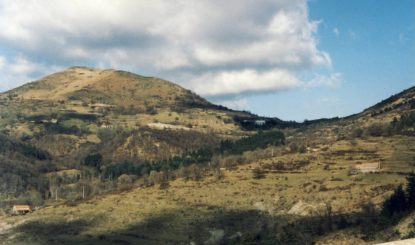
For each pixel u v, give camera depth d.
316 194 172.88
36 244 192.62
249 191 198.00
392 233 96.25
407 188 126.75
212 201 197.88
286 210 169.50
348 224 125.31
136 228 187.88
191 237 170.38
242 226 168.62
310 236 127.00
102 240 183.88
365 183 172.12
